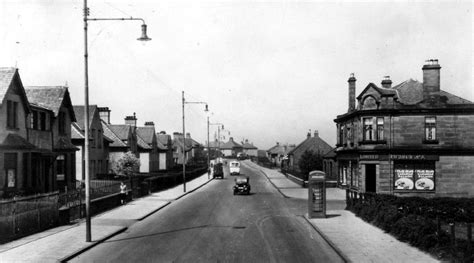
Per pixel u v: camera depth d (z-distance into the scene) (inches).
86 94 732.7
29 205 773.9
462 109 1440.7
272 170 4128.9
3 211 694.5
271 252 648.4
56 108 1440.7
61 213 898.1
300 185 2156.7
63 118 1513.3
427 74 1478.8
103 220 975.6
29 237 749.9
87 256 620.7
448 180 1450.5
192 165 3759.8
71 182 1544.0
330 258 611.8
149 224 937.5
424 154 1453.0
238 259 600.1
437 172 1454.2
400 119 1480.1
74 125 1878.7
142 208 1211.9
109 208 1188.5
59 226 883.4
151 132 3019.2
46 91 1492.4
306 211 1184.2
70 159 1544.0
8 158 1131.3
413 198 1019.9
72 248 657.0
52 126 1422.2
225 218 1034.1
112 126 2519.7
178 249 668.1
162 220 1000.9
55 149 1421.0
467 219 952.9
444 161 1450.5
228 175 3442.4
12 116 1155.9
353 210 1127.6
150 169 2856.8
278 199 1536.7
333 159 2292.1
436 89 1472.7
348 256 611.2
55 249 649.0
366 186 1519.4
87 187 719.1
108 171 2177.7
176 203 1401.3
